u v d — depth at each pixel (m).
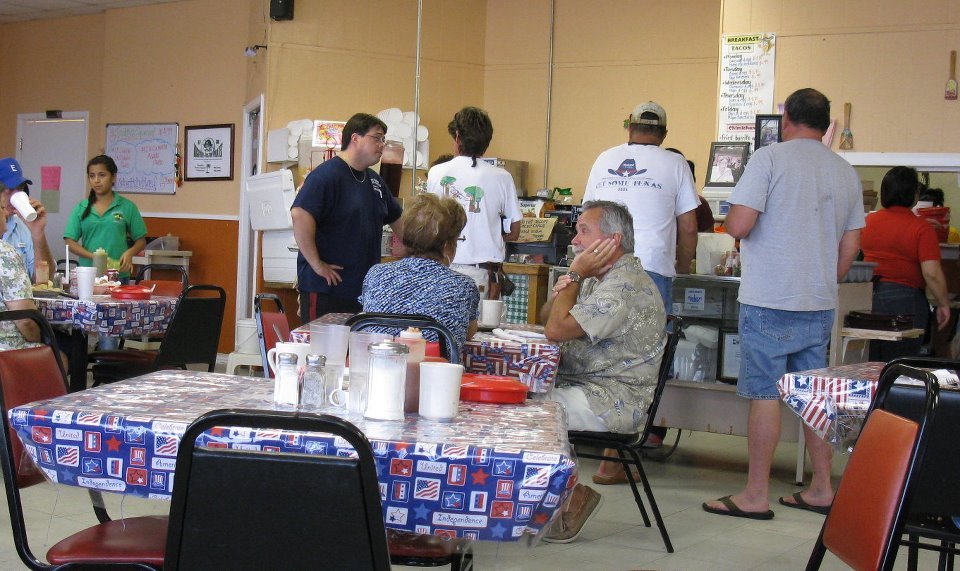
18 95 11.23
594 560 3.72
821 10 6.39
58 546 2.24
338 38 8.34
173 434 1.94
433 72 8.68
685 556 3.81
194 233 9.66
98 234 7.29
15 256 4.03
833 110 6.38
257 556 1.58
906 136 6.24
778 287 4.25
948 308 5.96
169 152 9.89
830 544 2.18
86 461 1.98
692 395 5.44
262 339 3.69
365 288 3.45
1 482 4.39
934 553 4.01
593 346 3.92
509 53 8.83
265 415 1.57
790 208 4.23
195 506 1.58
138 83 10.12
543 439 1.99
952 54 6.12
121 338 6.37
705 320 5.45
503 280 5.48
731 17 6.57
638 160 4.97
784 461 5.87
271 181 7.54
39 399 2.51
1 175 5.26
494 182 5.43
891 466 1.99
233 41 9.47
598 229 3.89
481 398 2.43
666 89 8.34
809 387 2.89
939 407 2.43
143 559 2.19
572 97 8.65
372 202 4.80
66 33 10.88
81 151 10.84
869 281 5.50
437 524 1.85
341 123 8.01
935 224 7.71
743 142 6.36
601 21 8.53
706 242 5.57
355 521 1.57
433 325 2.90
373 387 2.12
